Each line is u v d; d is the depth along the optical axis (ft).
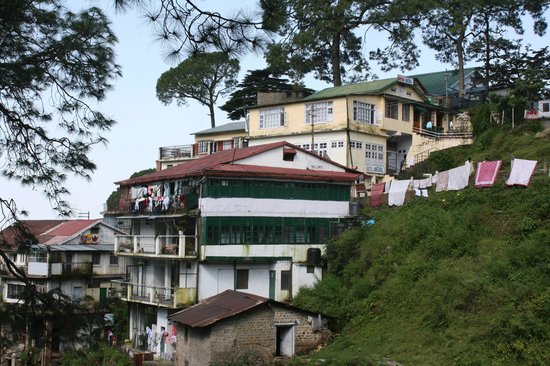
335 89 150.71
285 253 105.19
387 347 73.26
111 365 81.46
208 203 99.40
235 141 162.30
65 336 39.81
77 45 39.70
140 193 118.83
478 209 88.94
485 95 165.17
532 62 157.07
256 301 82.64
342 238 103.96
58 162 40.60
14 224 39.45
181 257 98.17
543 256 72.74
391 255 92.73
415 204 103.76
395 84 148.05
